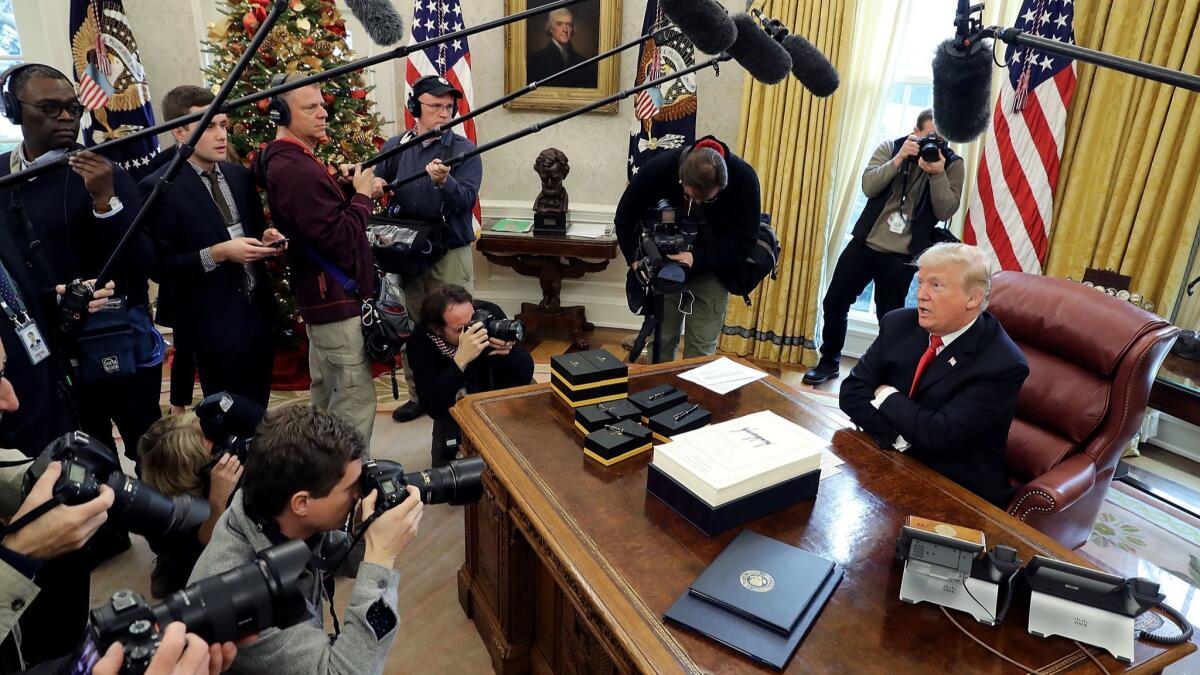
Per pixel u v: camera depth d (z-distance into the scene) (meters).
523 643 1.89
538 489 1.57
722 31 1.42
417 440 3.19
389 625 1.20
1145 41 2.90
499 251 4.23
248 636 0.98
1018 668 1.12
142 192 2.28
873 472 1.72
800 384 3.92
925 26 3.79
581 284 4.68
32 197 1.90
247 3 3.46
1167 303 3.01
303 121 2.27
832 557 1.39
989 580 1.24
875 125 3.83
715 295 3.07
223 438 1.72
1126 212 3.05
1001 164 3.26
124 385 2.32
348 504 1.24
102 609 0.85
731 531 1.45
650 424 1.88
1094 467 1.94
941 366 1.89
